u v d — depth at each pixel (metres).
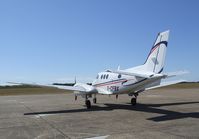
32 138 7.93
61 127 9.66
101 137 7.88
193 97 25.03
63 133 8.57
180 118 11.30
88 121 10.96
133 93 16.83
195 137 7.59
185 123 10.01
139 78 14.59
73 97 28.98
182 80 16.95
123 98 25.27
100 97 26.92
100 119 11.46
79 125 10.02
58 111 14.78
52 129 9.30
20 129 9.42
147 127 9.30
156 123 10.12
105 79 16.83
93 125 9.96
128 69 15.68
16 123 10.78
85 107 16.80
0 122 11.13
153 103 18.78
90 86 16.64
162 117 11.69
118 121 10.78
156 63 14.57
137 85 14.78
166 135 7.91
